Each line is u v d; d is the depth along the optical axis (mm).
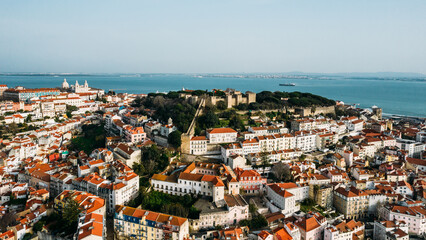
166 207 195750
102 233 158375
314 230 186250
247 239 179375
